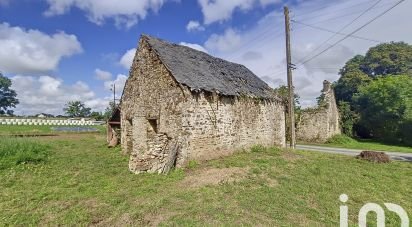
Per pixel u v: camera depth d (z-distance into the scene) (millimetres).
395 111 28000
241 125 14078
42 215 6258
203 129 11719
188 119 11031
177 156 10648
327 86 30047
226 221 5738
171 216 6004
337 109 32094
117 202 7012
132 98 14344
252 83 17016
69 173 10242
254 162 11492
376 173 10633
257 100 15453
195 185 8219
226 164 11000
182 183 8523
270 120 16828
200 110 11609
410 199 7914
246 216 6039
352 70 44375
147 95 12859
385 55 45281
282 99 18766
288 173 9891
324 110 28156
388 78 31266
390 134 28953
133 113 13984
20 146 12867
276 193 7617
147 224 5727
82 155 14547
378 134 30859
